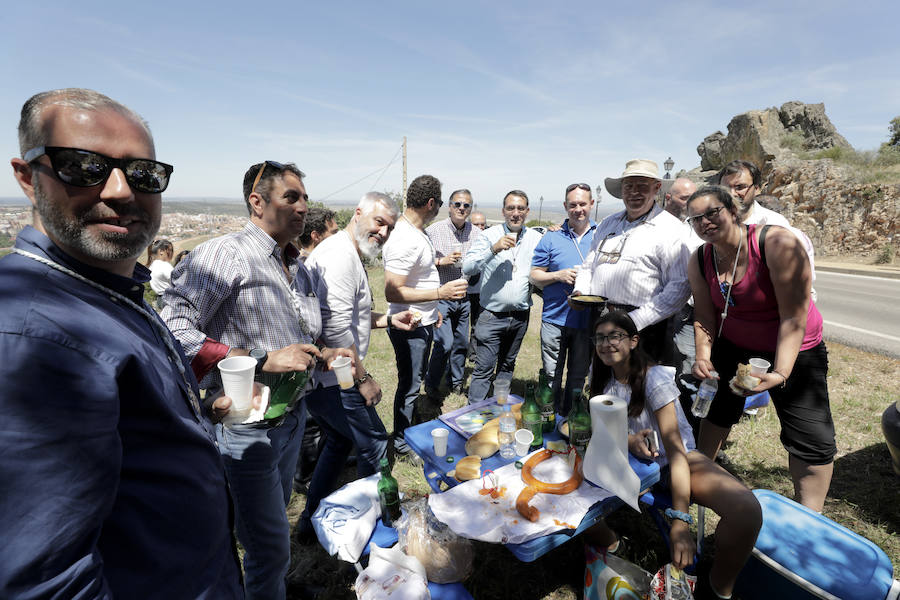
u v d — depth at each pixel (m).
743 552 1.92
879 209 19.34
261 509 1.79
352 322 2.67
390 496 2.13
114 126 0.88
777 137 27.44
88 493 0.71
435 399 4.55
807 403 2.48
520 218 3.93
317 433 3.22
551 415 2.72
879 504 2.87
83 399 0.71
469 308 4.90
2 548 0.63
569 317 3.94
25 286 0.75
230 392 1.43
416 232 3.34
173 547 0.91
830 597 1.79
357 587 1.75
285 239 1.93
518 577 2.38
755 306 2.49
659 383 2.20
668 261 3.09
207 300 1.71
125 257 0.92
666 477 2.27
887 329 7.92
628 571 2.03
